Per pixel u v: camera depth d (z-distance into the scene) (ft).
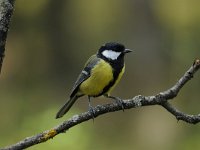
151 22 56.44
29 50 60.29
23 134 39.24
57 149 33.50
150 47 55.93
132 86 55.67
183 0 54.95
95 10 59.82
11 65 59.06
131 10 57.67
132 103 15.01
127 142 49.93
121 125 51.70
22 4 59.21
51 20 61.05
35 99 53.06
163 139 49.67
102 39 59.82
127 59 56.08
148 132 50.60
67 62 61.16
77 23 60.85
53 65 60.80
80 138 36.17
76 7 60.75
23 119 43.42
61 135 34.30
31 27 60.23
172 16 55.31
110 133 50.49
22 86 57.41
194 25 54.19
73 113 37.40
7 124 44.19
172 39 54.03
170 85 53.67
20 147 13.33
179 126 48.37
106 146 48.06
